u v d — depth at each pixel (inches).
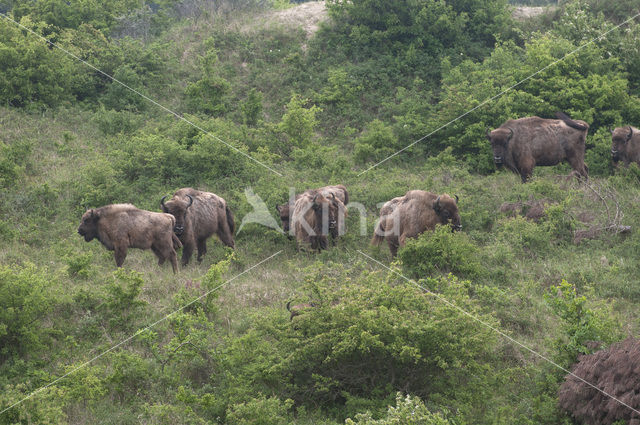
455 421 317.4
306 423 332.8
